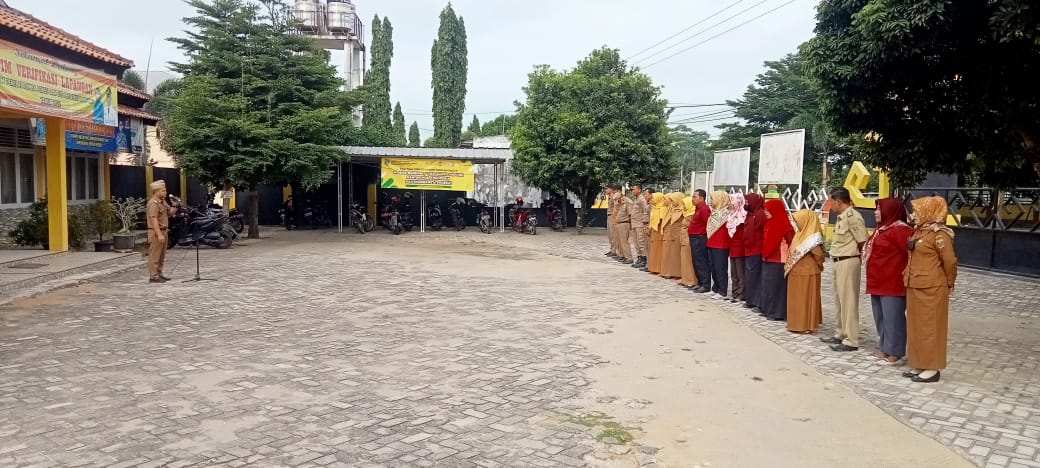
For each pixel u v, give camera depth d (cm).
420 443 459
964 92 784
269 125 1834
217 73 1872
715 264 1082
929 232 617
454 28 4259
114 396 550
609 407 543
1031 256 1292
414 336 782
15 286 1053
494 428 491
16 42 1359
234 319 864
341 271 1339
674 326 857
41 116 1327
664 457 444
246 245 1870
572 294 1102
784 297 902
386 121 4075
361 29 3359
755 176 3538
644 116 2212
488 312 934
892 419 524
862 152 927
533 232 2369
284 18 1970
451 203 2611
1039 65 718
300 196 2612
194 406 529
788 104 3466
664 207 1320
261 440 460
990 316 939
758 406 552
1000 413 539
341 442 459
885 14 708
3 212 1548
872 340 803
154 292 1062
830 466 434
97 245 1523
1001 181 932
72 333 772
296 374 621
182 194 2372
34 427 479
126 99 2089
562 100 2294
